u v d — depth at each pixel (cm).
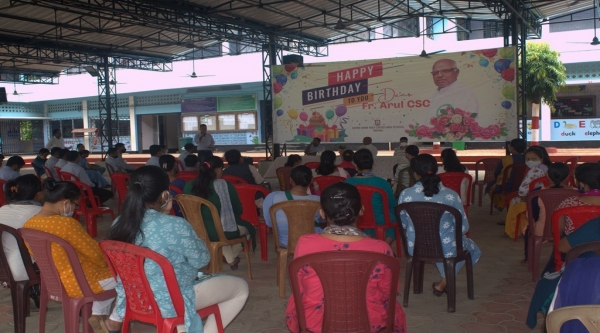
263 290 399
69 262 258
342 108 1123
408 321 329
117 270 232
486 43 1984
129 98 2680
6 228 290
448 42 2039
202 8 1140
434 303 361
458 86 1029
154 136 2745
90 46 1576
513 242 543
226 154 632
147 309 231
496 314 338
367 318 213
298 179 378
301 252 220
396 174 660
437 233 335
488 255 493
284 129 1171
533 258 402
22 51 1677
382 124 1095
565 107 2014
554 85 1661
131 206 231
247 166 629
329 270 208
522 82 1066
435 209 329
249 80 2341
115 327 245
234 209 420
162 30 1431
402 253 495
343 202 219
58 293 267
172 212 457
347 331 212
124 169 1033
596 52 1891
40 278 300
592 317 148
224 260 481
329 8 1295
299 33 1466
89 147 2830
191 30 1318
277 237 380
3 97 1975
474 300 366
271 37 1409
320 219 395
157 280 224
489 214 712
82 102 2848
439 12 1231
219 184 404
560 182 390
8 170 648
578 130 1992
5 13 1156
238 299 266
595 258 172
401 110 1077
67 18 1264
